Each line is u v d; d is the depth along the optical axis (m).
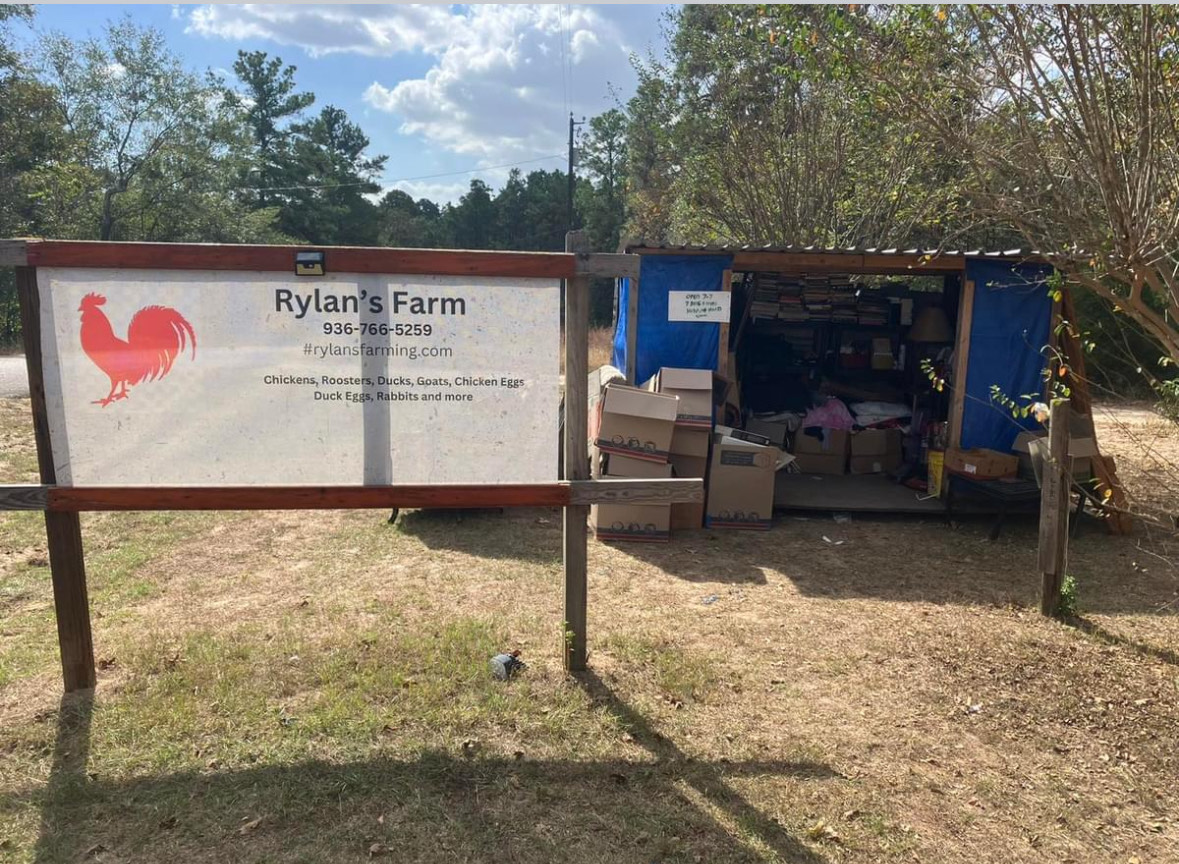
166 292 3.55
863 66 5.07
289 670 4.12
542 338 3.78
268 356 3.64
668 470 6.68
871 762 3.50
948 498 7.30
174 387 3.61
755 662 4.41
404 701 3.85
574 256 3.68
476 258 3.65
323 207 45.66
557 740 3.58
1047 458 5.13
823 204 14.81
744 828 3.04
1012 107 4.75
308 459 3.72
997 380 7.47
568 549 4.05
